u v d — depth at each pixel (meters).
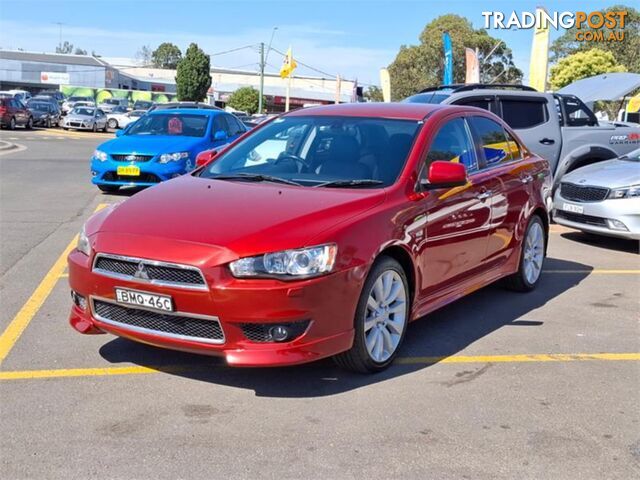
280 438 3.61
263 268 3.79
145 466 3.30
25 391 4.12
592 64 49.22
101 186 12.50
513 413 3.97
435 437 3.66
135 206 4.48
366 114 5.47
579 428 3.80
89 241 4.25
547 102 10.52
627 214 8.40
